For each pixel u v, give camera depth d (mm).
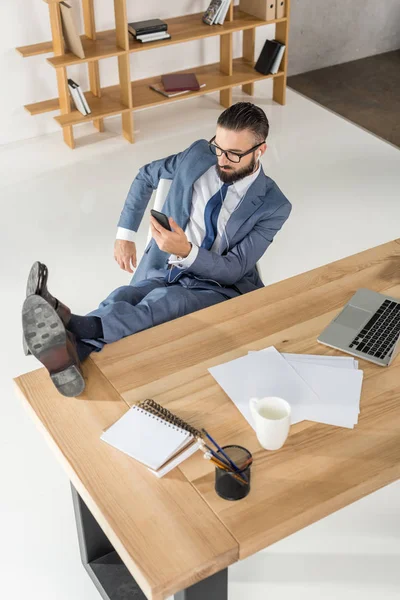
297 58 5887
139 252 3795
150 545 1487
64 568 2297
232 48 5070
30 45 4539
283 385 1883
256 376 1910
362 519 2434
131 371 1934
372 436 1745
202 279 2562
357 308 2150
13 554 2338
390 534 2383
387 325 2086
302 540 2359
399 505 2484
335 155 4711
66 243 3867
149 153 4691
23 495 2541
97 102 4730
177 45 5137
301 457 1686
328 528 2400
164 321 2365
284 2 4922
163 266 2686
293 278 2301
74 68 4816
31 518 2459
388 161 4656
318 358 1979
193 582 1463
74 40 4352
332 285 2266
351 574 2256
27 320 1811
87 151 4711
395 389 1889
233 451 1634
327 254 3809
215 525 1526
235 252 2535
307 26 5777
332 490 1606
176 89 4836
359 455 1694
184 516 1547
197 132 4941
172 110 5227
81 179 4426
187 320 2119
